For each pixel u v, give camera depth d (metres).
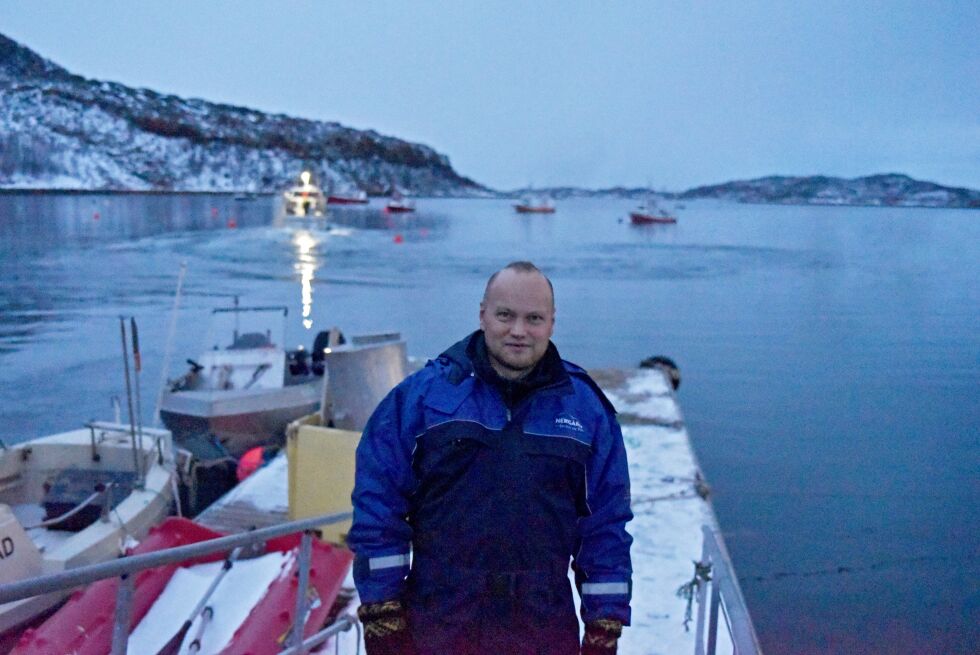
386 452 2.24
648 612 5.61
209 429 11.98
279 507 8.05
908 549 10.17
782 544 10.36
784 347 24.69
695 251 64.12
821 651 7.94
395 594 2.17
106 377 19.03
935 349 24.42
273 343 13.98
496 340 2.22
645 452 9.52
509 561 2.13
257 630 4.66
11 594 2.27
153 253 49.53
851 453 14.21
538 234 84.12
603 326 28.20
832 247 71.06
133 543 6.84
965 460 13.83
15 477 8.38
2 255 47.31
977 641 8.11
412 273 42.25
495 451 2.15
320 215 73.88
